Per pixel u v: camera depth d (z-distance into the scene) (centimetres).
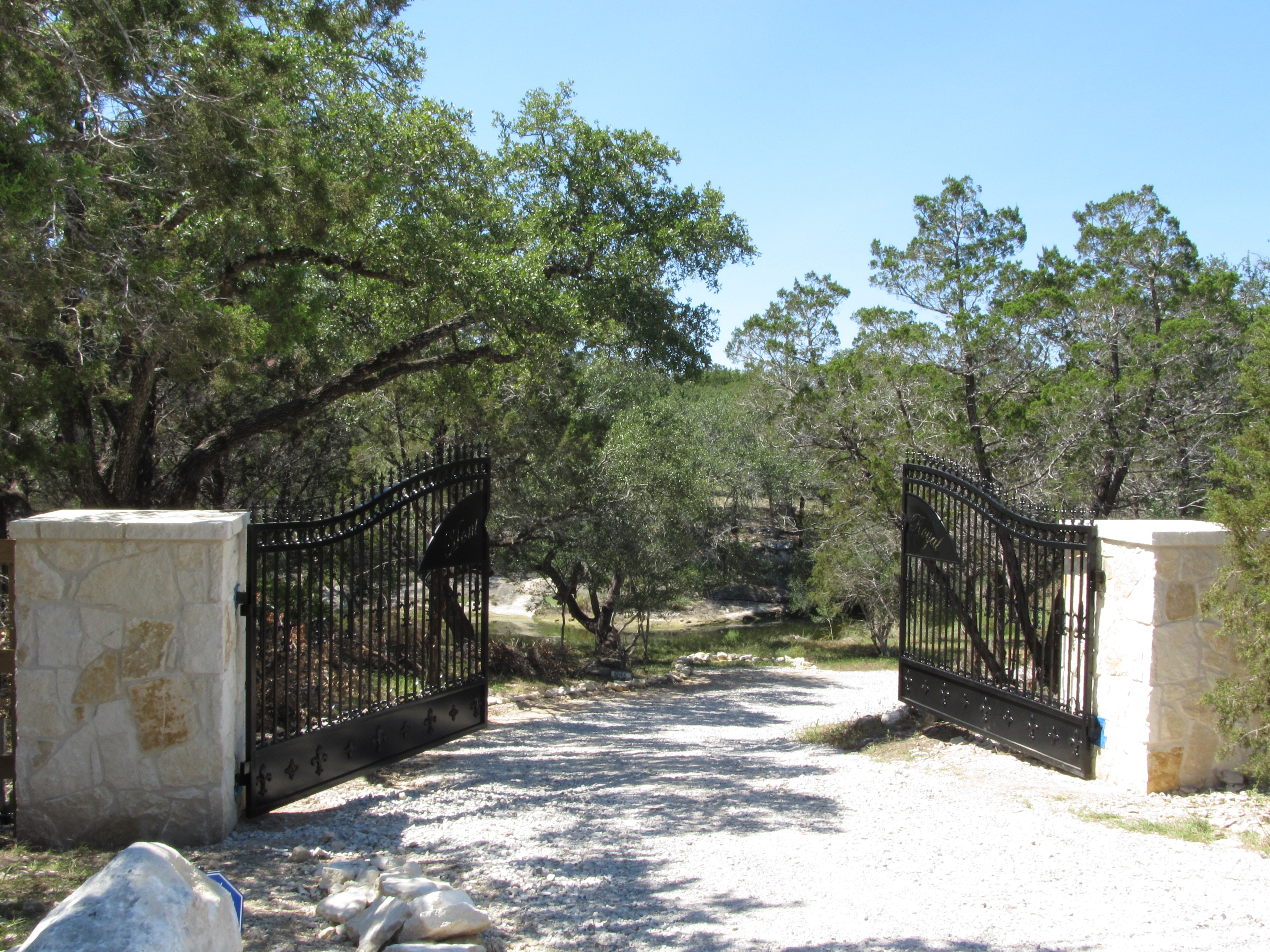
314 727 628
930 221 2139
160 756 516
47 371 739
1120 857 512
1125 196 2489
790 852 529
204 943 231
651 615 2917
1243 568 588
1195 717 645
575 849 535
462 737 773
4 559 515
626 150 1634
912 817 614
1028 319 1731
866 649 2748
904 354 1819
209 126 777
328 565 874
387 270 1159
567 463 1908
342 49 1166
